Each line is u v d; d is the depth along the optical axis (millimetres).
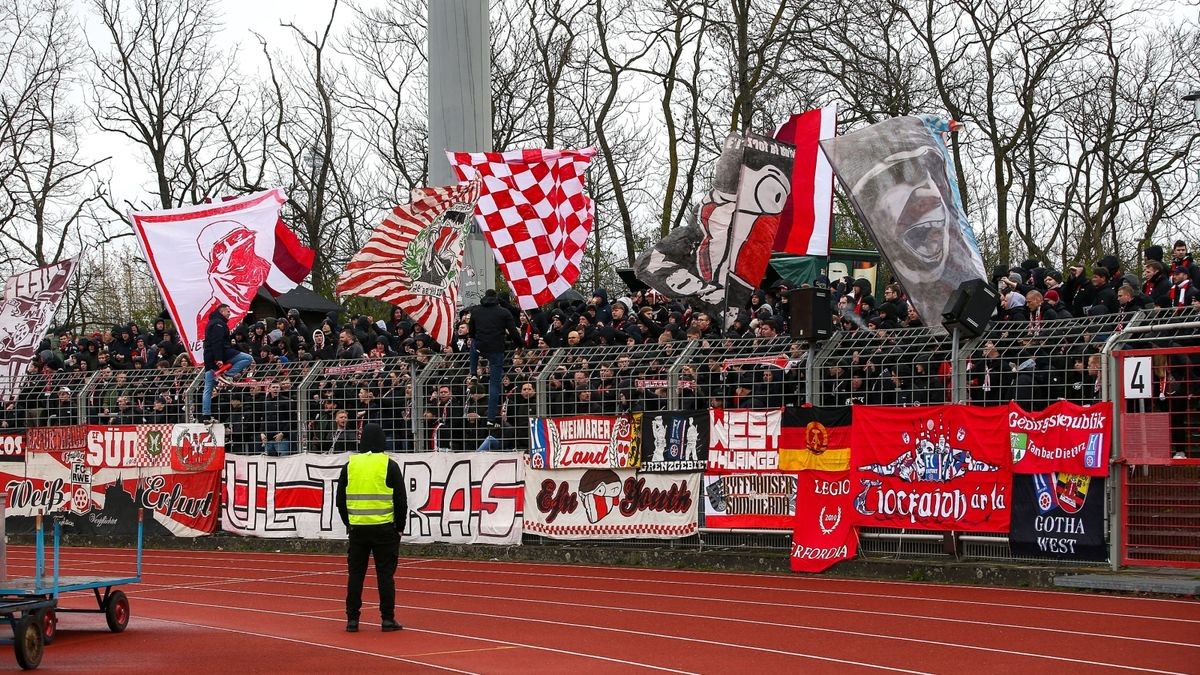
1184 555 13656
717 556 17219
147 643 12461
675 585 15852
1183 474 13648
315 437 21375
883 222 15633
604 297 20203
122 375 23594
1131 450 13930
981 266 15969
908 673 9961
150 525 22891
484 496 19625
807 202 19250
